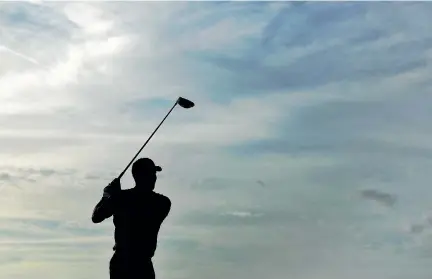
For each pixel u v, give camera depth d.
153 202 12.59
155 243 12.59
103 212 12.44
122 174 12.80
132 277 12.31
